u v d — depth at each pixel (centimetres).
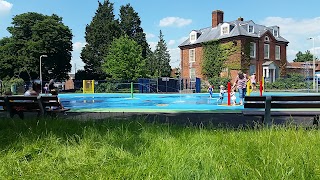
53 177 285
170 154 331
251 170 276
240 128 529
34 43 4994
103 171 294
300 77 4000
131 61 4694
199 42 4734
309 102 614
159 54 6575
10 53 5253
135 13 6581
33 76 5250
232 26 4434
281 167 271
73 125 539
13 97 765
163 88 3791
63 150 368
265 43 4572
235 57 4312
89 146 373
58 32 5334
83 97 2769
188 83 3978
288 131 441
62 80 5809
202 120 778
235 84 1513
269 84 3838
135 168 297
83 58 6000
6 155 354
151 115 912
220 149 348
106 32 5853
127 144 392
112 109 1177
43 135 440
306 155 314
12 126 545
